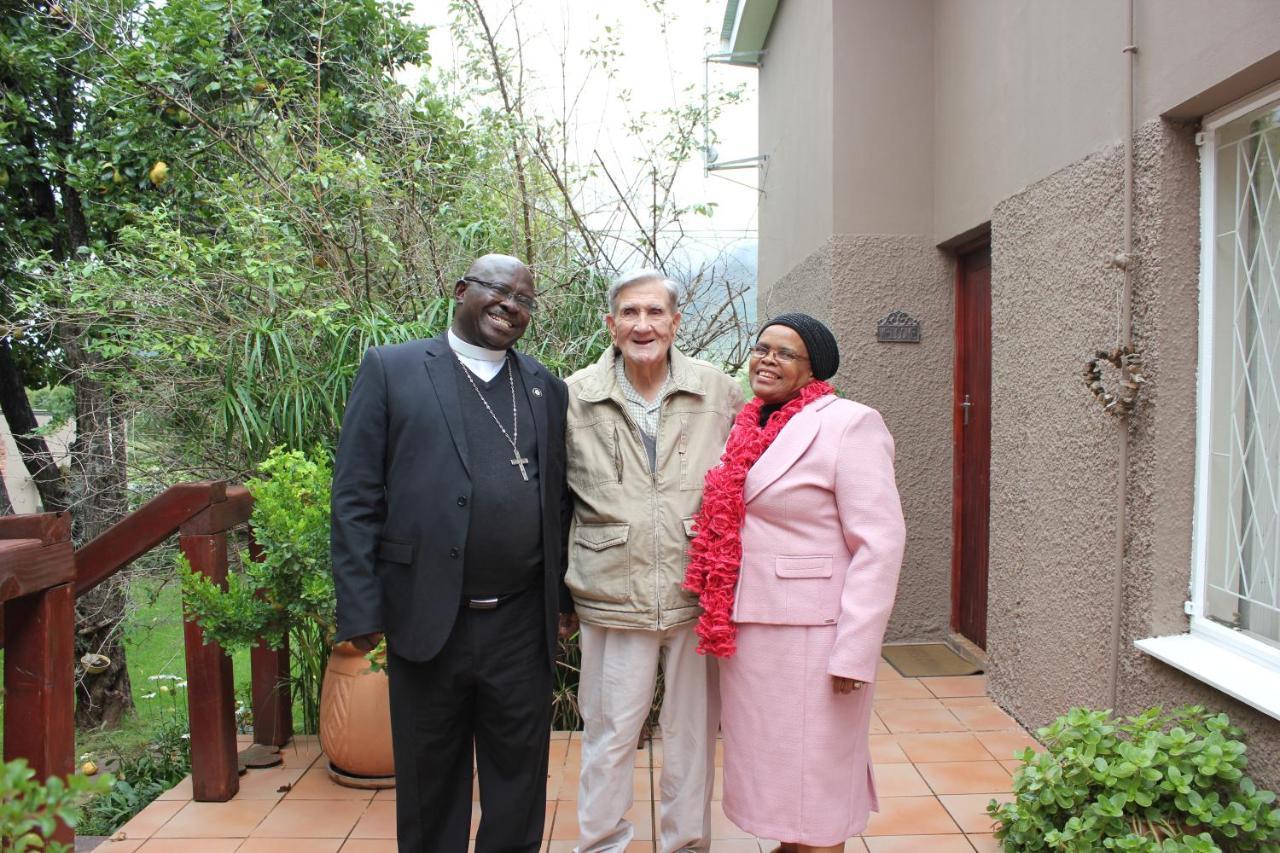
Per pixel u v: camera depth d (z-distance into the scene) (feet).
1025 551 10.68
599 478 7.30
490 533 6.73
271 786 9.66
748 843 8.29
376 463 6.80
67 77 17.72
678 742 7.43
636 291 7.23
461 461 6.72
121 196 17.10
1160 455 8.13
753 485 6.77
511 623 6.95
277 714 10.57
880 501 6.48
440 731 6.93
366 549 6.66
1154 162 8.07
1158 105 8.00
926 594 14.56
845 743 6.62
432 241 13.65
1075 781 7.27
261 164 14.30
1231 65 6.98
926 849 7.97
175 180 16.37
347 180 13.19
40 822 3.34
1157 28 8.00
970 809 8.72
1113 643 8.67
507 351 7.34
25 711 6.32
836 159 14.32
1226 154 7.88
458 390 6.94
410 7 18.51
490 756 7.21
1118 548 8.55
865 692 6.73
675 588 7.15
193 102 14.98
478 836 7.23
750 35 21.44
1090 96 9.14
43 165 17.51
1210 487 8.11
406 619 6.66
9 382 20.58
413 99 14.58
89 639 18.10
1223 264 7.96
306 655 10.66
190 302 13.12
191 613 8.84
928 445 14.47
